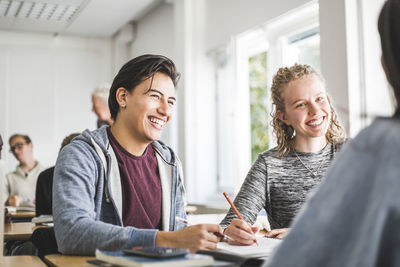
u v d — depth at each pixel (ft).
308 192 5.34
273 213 5.56
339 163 1.81
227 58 14.98
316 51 11.21
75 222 3.80
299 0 10.90
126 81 4.60
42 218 7.35
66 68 21.57
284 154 5.52
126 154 4.67
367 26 9.05
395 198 1.60
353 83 9.06
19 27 20.31
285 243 1.80
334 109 5.43
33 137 20.71
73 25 20.18
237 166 13.35
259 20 12.53
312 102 5.24
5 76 20.54
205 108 15.81
